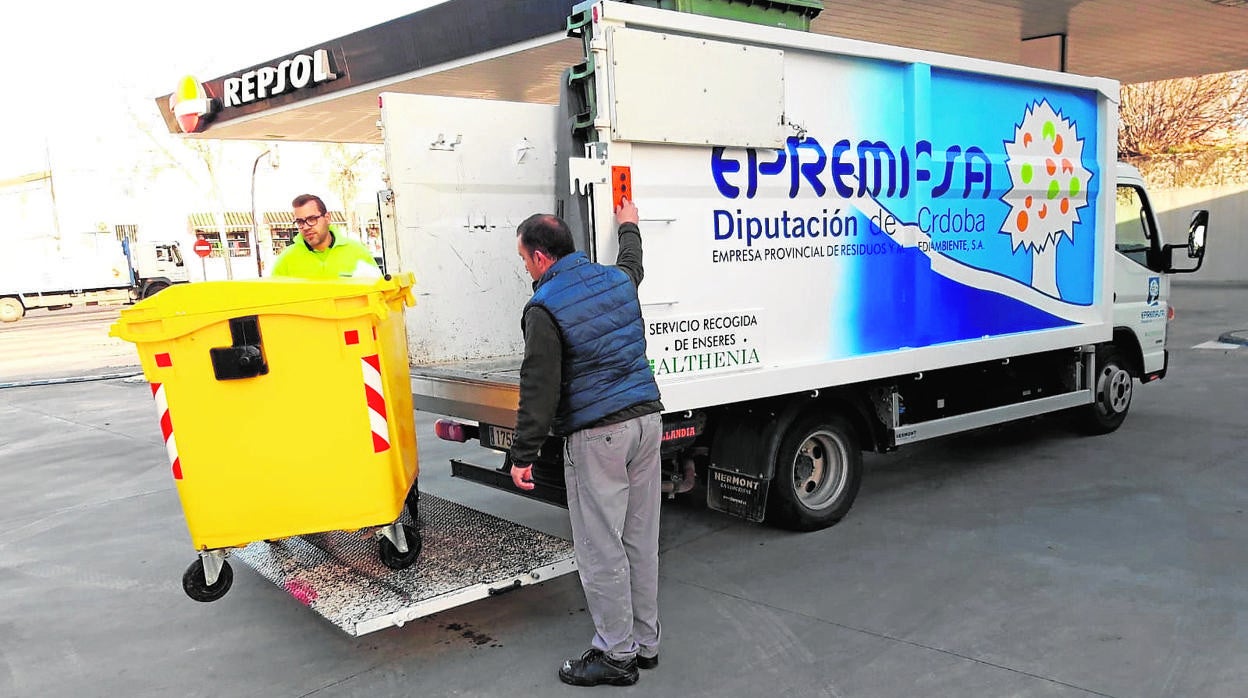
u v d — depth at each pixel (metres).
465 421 4.86
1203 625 3.55
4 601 4.54
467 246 4.89
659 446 3.30
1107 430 6.93
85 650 3.89
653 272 3.90
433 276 4.78
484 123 4.88
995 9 9.80
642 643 3.39
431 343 4.80
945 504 5.35
